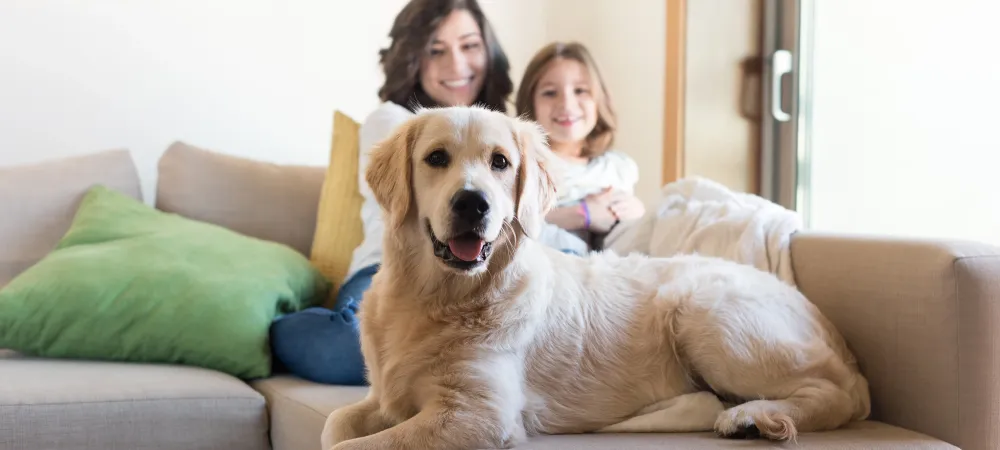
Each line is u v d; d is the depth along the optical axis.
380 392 1.40
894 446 1.29
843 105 2.54
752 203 1.99
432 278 1.37
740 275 1.54
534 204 1.43
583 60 2.47
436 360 1.33
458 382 1.29
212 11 2.79
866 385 1.50
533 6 3.46
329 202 2.33
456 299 1.37
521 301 1.37
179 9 2.74
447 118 1.39
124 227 2.15
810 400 1.38
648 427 1.40
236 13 2.83
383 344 1.41
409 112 2.23
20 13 2.51
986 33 2.10
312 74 2.98
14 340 1.84
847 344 1.59
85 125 2.61
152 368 1.82
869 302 1.55
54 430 1.52
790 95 2.69
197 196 2.43
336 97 3.03
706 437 1.33
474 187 1.27
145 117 2.70
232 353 1.88
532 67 2.49
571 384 1.42
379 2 3.08
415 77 2.49
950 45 2.19
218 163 2.50
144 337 1.86
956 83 2.18
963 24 2.16
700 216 1.97
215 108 2.81
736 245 1.81
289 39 2.93
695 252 1.75
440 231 1.28
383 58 2.62
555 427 1.40
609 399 1.44
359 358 1.82
